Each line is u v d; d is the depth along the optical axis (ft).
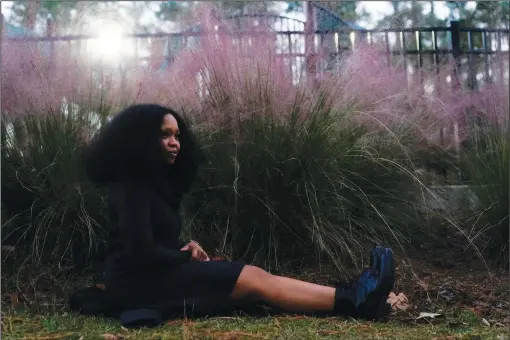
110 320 8.42
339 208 12.07
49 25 15.33
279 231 12.01
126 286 8.36
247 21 13.96
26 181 12.15
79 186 11.90
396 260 12.27
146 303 8.33
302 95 13.01
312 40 14.38
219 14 13.88
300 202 11.95
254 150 12.06
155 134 8.51
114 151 8.34
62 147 12.32
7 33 14.05
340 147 12.84
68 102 13.51
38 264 11.59
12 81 13.25
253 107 12.42
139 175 8.35
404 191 13.57
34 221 12.12
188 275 8.36
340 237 11.87
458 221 13.99
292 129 12.32
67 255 11.97
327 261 11.93
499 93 15.29
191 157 9.33
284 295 8.41
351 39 15.25
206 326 7.88
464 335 7.62
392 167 13.34
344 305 8.39
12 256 11.72
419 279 11.28
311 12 15.60
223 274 8.38
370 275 8.39
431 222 14.19
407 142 14.79
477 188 13.65
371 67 14.33
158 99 14.21
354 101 13.89
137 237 8.07
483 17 27.45
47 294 10.34
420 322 8.68
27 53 13.62
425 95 16.84
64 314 8.83
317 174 12.09
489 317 9.03
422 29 22.02
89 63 14.73
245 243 12.05
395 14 15.51
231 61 12.91
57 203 11.96
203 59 13.10
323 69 14.05
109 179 8.51
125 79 14.93
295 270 11.67
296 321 8.14
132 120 8.46
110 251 8.62
